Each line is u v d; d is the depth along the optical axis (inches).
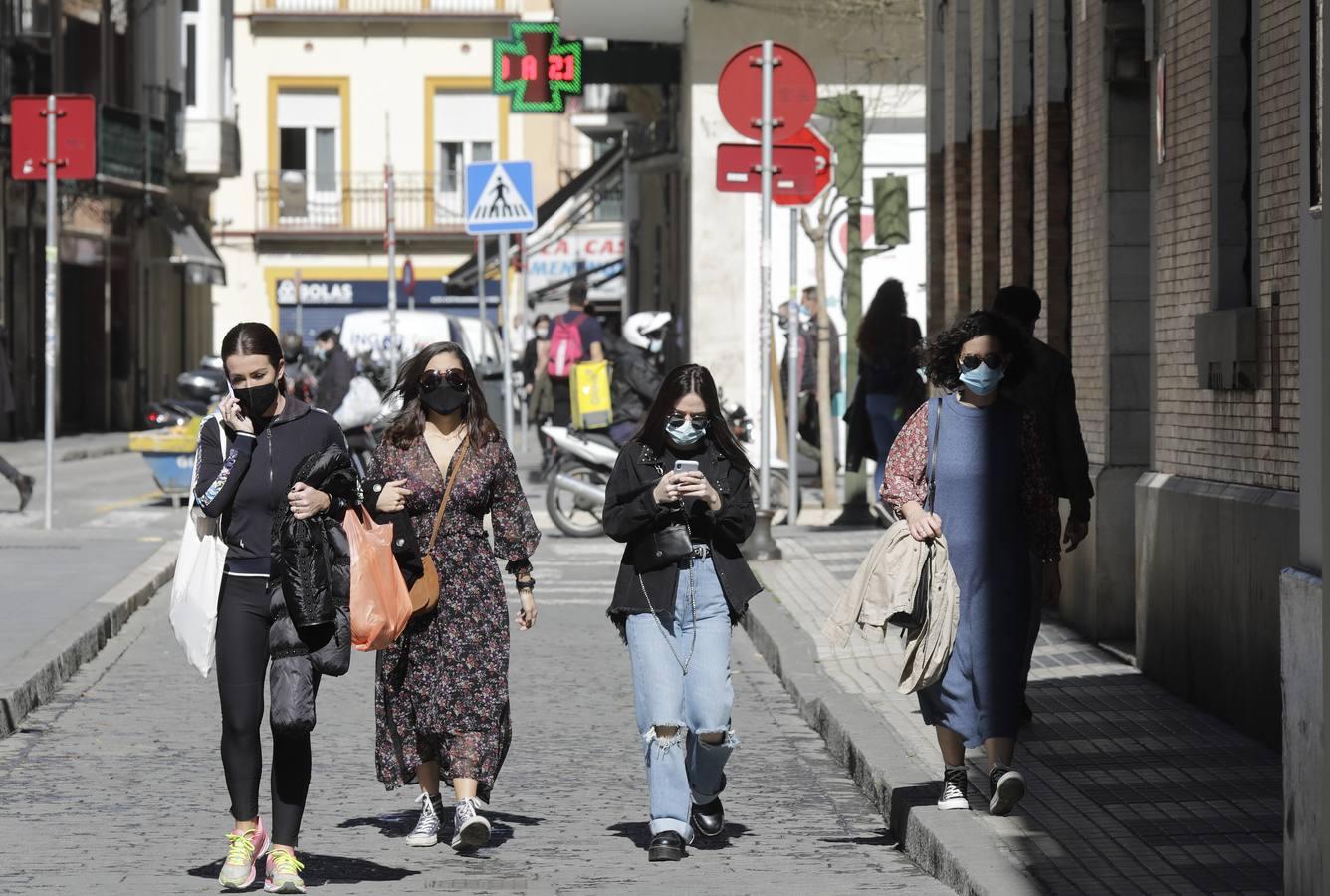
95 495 2989.7
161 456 2768.2
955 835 840.3
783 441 2596.0
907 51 2844.5
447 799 1000.2
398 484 880.9
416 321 5004.9
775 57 1936.5
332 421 824.3
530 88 3250.5
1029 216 1701.5
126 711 1240.2
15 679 1226.6
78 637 1408.7
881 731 1081.4
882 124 2876.5
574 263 6505.9
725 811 978.1
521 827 941.2
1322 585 659.4
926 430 904.3
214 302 7071.9
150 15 5565.9
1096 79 1393.9
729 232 2881.4
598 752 1121.4
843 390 2746.1
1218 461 1134.4
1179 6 1205.7
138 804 979.9
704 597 884.0
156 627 1601.9
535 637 1553.9
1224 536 1090.1
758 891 816.9
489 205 2731.3
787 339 2187.5
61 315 5064.0
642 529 882.8
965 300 1974.7
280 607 804.0
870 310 1866.4
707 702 879.7
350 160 7086.6
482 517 904.3
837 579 1758.1
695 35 2869.1
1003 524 893.8
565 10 3120.1
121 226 5383.9
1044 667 1288.1
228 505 807.7
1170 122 1220.5
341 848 896.3
